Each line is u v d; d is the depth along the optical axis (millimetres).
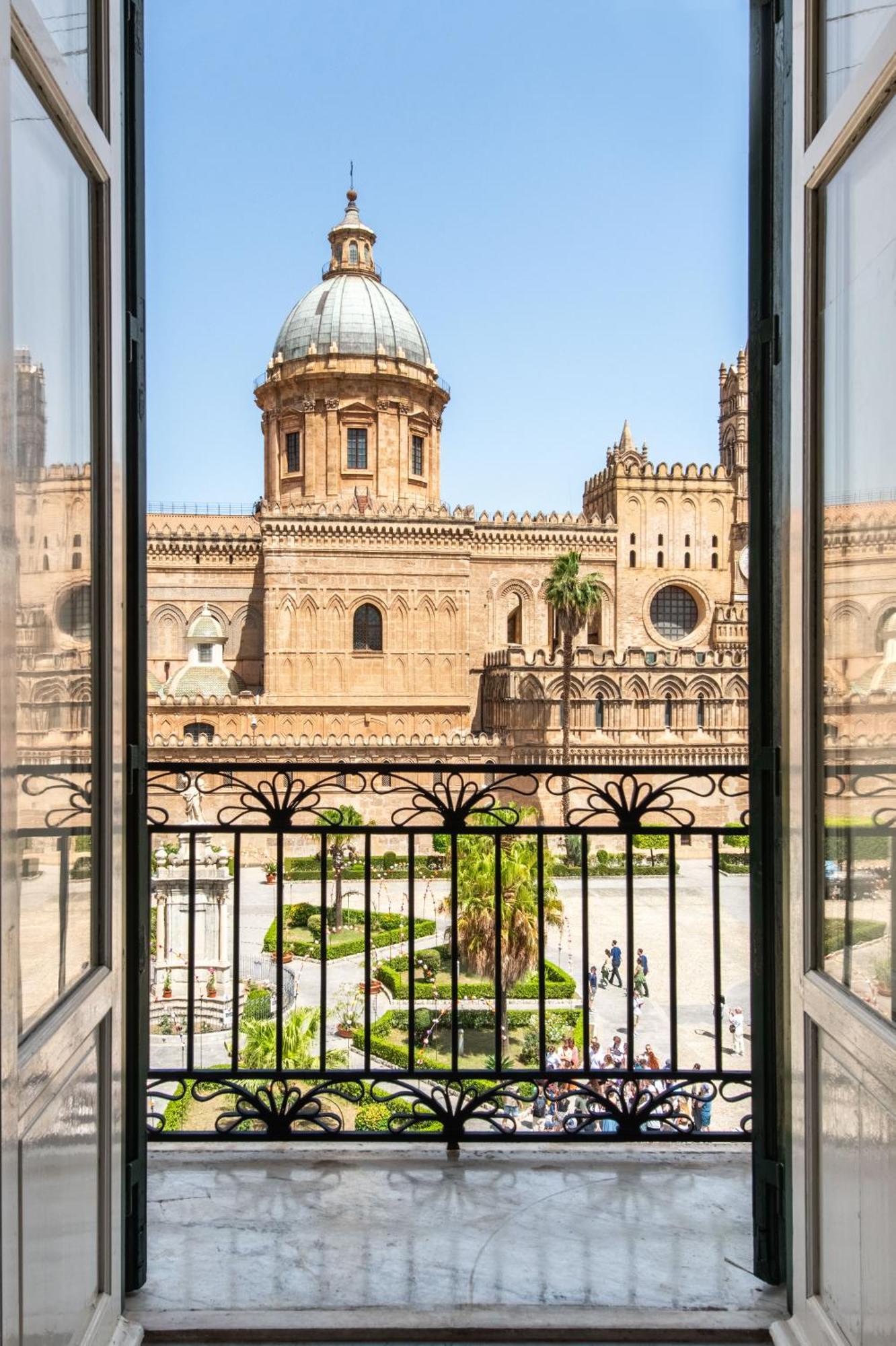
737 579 62719
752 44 3621
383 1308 3432
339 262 64812
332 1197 4207
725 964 27672
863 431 2777
